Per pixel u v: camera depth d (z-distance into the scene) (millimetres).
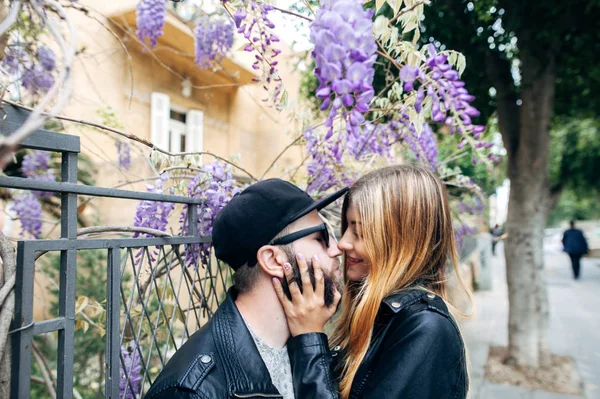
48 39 2410
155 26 2533
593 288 11500
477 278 10016
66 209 937
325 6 974
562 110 5578
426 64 1256
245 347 1084
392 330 1152
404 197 1229
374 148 2238
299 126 2389
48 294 3770
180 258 1393
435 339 1059
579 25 3846
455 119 1415
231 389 1019
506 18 3965
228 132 7453
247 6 1322
